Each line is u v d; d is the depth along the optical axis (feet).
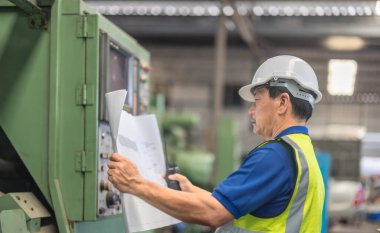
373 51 36.60
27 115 7.21
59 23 7.18
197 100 41.55
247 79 39.68
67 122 7.19
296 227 5.80
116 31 8.19
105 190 7.52
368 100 40.04
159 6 26.66
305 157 5.89
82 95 7.14
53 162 7.12
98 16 7.20
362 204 30.04
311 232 5.90
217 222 5.75
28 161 7.20
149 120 7.18
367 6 25.18
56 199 7.10
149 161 6.92
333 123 41.34
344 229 27.17
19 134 7.22
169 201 5.82
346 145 31.48
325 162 15.28
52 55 7.16
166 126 25.11
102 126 7.39
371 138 41.16
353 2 24.80
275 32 30.89
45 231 7.06
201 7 26.94
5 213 6.31
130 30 32.58
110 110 6.26
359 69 38.37
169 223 6.74
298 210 5.83
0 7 7.29
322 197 6.14
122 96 6.24
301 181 5.81
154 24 31.91
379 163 41.29
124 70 8.59
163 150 7.22
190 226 21.80
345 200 28.35
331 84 29.81
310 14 27.55
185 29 32.17
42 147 7.17
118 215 8.07
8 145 7.77
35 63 7.21
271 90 6.23
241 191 5.71
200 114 41.50
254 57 37.91
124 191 5.98
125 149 6.49
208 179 23.50
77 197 7.15
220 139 23.30
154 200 5.87
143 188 5.92
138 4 26.37
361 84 39.09
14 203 6.78
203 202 5.74
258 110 6.35
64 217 7.11
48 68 7.19
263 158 5.81
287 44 34.88
